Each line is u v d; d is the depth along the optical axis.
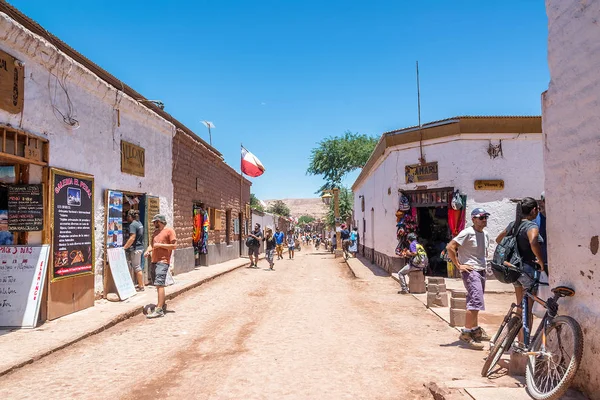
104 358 5.48
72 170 8.05
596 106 3.76
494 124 11.93
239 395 4.21
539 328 4.10
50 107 7.42
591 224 3.82
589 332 3.72
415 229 13.63
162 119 12.49
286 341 6.28
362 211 25.05
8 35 6.31
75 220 8.01
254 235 19.36
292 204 156.88
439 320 7.84
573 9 4.09
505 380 4.37
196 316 8.14
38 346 5.71
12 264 6.89
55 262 7.36
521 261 4.78
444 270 14.13
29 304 6.78
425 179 12.87
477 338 5.98
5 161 6.81
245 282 13.55
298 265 21.14
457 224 12.12
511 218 12.01
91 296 8.51
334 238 32.94
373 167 18.34
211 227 18.86
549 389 3.73
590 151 3.84
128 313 7.96
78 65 8.03
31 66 6.94
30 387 4.46
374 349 5.86
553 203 4.42
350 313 8.50
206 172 17.94
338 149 38.91
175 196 14.03
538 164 12.09
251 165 22.52
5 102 6.34
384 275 14.83
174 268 13.82
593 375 3.65
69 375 4.84
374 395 4.21
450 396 3.85
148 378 4.72
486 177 12.02
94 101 8.90
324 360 5.34
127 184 10.46
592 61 3.82
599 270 3.70
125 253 10.32
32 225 7.12
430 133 12.63
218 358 5.44
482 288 6.02
